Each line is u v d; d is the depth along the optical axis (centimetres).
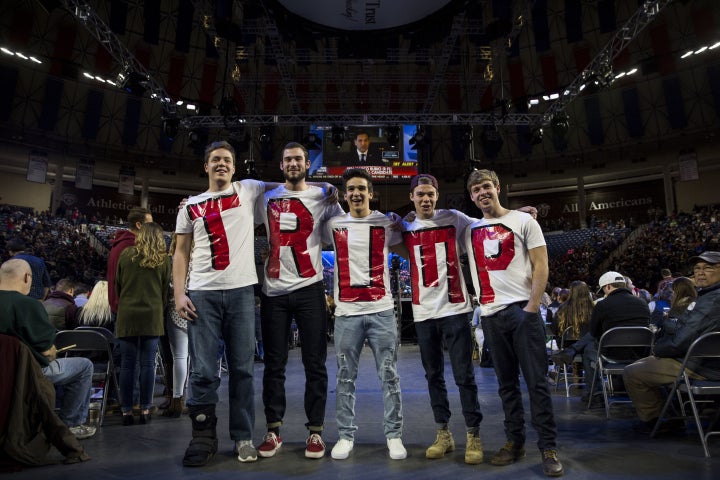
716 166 2434
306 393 273
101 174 2627
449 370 652
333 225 292
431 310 277
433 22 1249
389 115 1277
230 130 1450
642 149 2541
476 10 1233
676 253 1875
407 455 263
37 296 448
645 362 305
